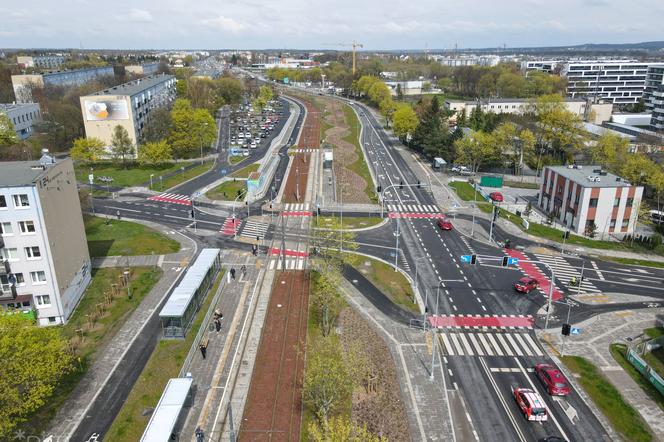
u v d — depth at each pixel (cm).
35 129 16425
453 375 5459
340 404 4888
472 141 13700
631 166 11700
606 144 13075
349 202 11512
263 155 16075
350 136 19300
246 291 7269
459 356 5800
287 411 4800
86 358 5634
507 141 14075
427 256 8569
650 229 10050
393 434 4569
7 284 6162
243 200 11612
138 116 16300
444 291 7325
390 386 5247
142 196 11844
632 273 8081
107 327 6294
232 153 15925
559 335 6250
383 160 15562
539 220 10500
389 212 10856
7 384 4041
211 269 7419
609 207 9588
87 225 9956
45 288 6253
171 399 4566
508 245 8969
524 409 4866
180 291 6400
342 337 6034
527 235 9612
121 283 7512
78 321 6456
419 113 19675
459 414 4875
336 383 4484
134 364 5538
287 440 4434
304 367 5475
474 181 12800
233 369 5444
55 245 6325
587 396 5159
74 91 19650
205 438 4434
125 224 10031
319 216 10544
